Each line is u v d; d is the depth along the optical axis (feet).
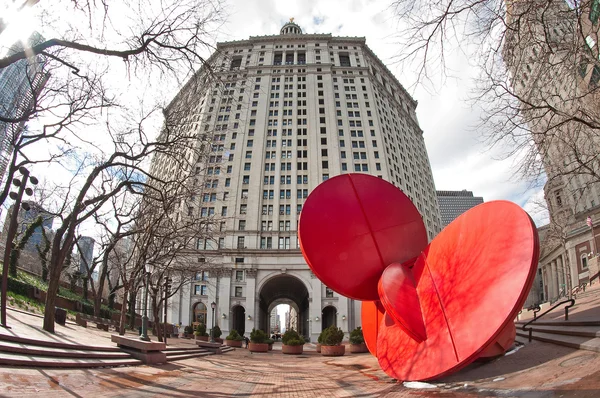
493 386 19.75
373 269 32.55
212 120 185.88
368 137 205.67
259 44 242.17
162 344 42.37
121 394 20.51
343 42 246.88
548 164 39.47
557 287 202.59
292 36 242.78
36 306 64.23
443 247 27.43
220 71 33.81
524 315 83.61
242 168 189.88
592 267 143.43
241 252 171.12
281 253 170.91
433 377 23.32
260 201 183.52
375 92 230.27
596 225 150.92
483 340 21.26
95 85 36.42
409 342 27.53
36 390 18.30
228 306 163.63
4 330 29.99
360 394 23.43
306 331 207.82
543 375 19.56
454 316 23.90
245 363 56.49
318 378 35.45
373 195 34.01
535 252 21.11
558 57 28.96
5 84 41.78
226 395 23.79
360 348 79.71
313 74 223.10
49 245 93.86
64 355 28.60
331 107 211.61
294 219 180.04
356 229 32.94
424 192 264.52
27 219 88.22
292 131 203.72
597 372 16.98
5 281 34.65
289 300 261.44
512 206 23.29
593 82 29.27
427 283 27.22
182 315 164.45
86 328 63.21
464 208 457.27
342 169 195.93
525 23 21.95
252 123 204.23
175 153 45.39
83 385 21.65
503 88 27.14
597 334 24.27
